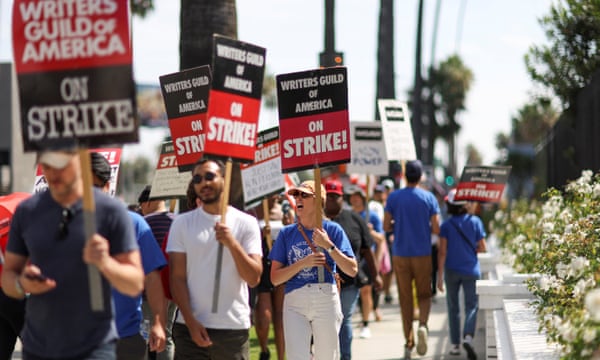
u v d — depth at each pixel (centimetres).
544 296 1014
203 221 794
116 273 573
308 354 959
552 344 850
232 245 761
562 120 2272
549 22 2103
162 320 757
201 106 959
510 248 1702
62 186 591
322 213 994
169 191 1079
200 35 1368
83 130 614
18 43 618
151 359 1064
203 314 787
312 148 976
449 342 1611
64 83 614
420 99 3753
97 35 612
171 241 796
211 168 789
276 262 976
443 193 4025
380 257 1723
